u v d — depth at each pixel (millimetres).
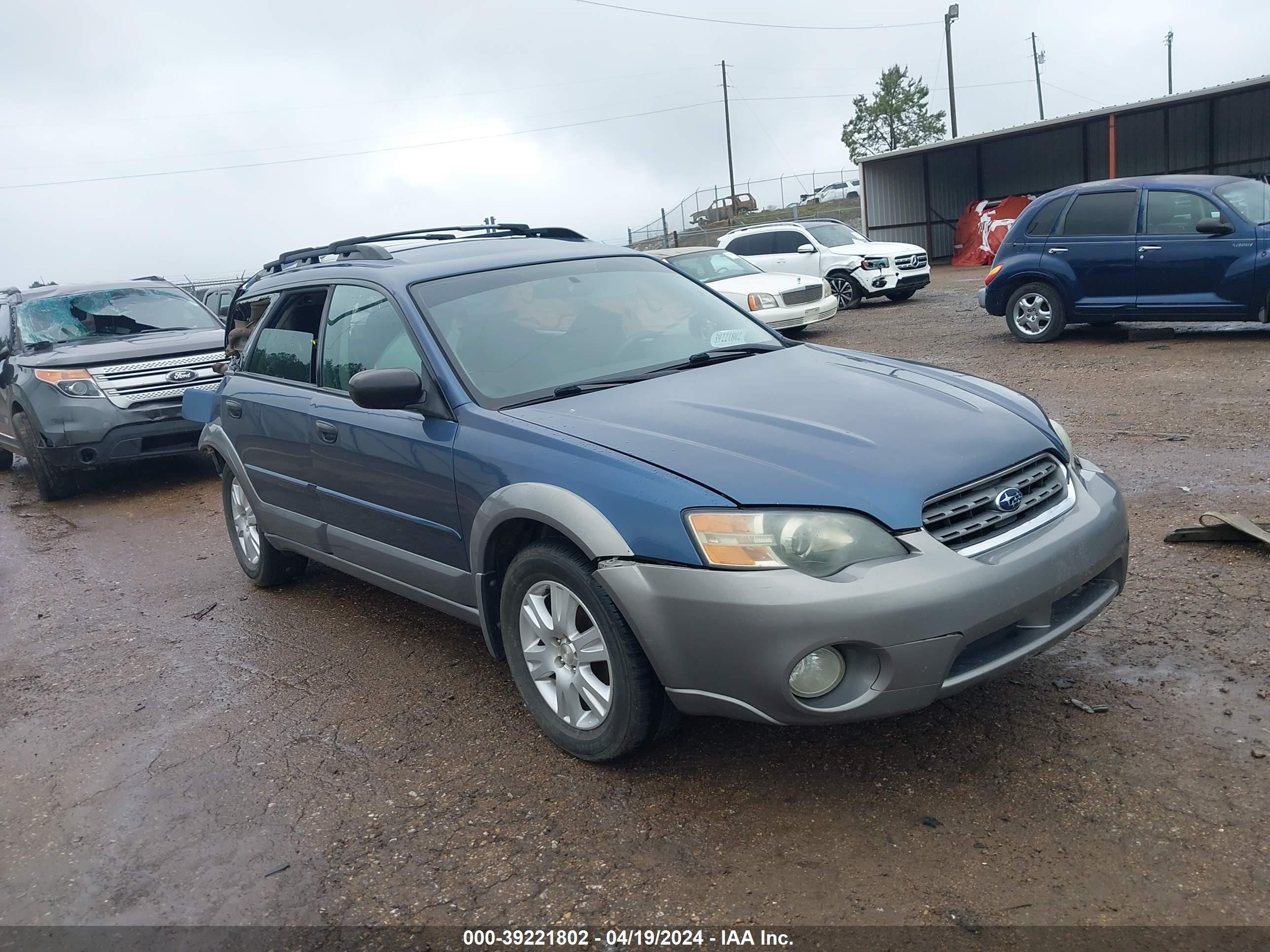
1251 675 3523
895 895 2607
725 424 3270
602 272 4531
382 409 3902
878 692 2771
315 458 4551
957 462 3020
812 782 3180
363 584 5723
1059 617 3133
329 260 5277
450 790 3377
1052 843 2752
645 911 2660
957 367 10672
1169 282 10461
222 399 5488
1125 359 10062
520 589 3482
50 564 6988
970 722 3424
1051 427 3561
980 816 2904
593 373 3910
